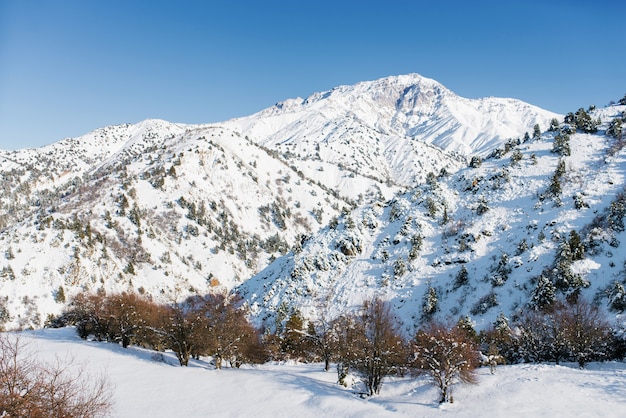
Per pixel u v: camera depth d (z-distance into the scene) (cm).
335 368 5538
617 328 4953
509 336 5431
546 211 8206
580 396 2856
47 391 1482
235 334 5266
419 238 9138
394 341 4125
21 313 12006
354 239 10012
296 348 6694
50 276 13300
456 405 3073
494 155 11594
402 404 3231
